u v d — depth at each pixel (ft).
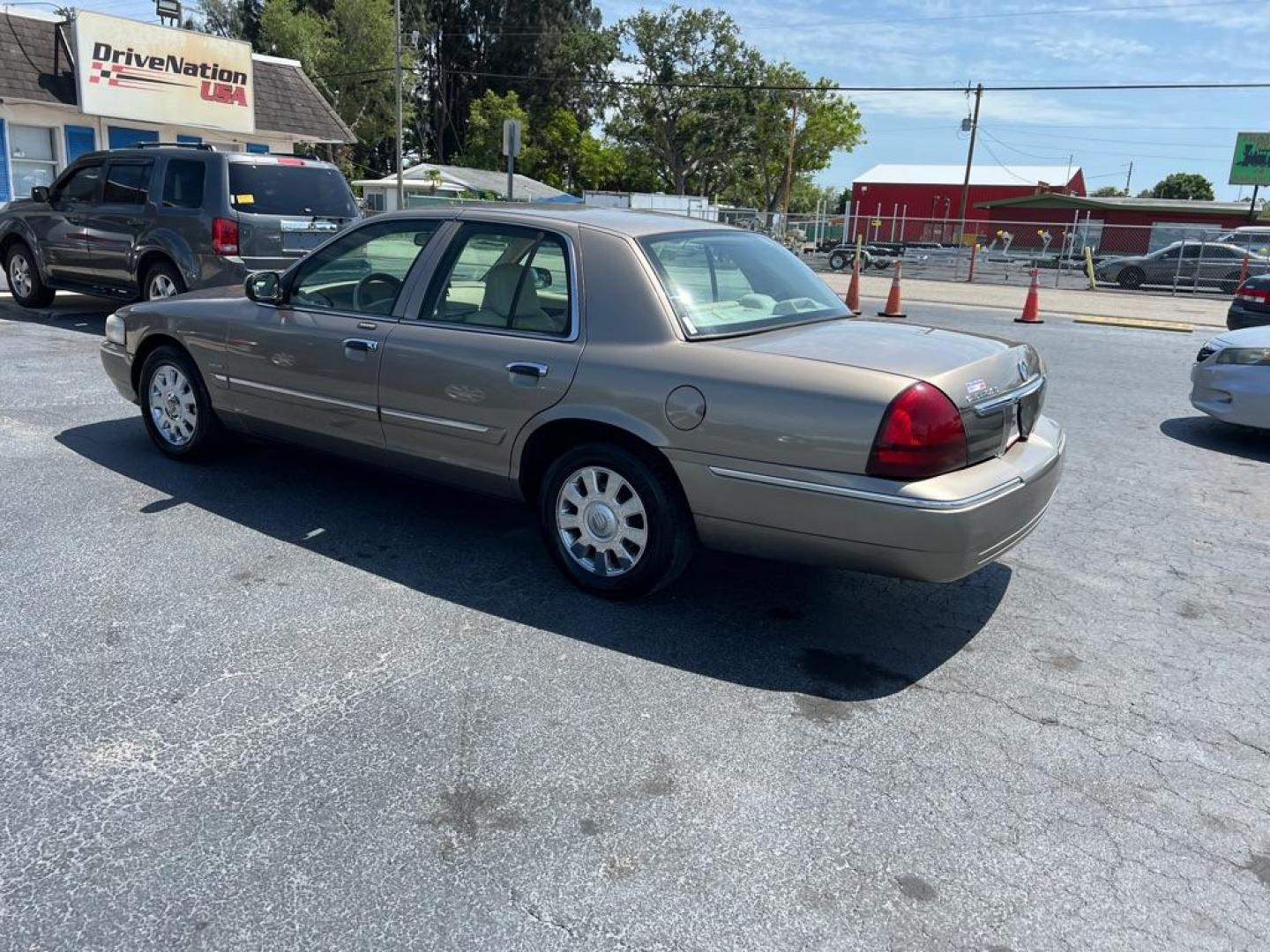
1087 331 48.96
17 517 16.05
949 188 196.85
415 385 14.52
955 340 13.24
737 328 13.15
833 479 11.37
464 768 9.73
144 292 33.14
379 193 144.87
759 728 10.64
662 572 13.01
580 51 210.38
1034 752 10.37
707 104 198.08
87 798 9.07
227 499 17.30
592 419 12.81
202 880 8.09
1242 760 10.34
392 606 13.30
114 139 65.82
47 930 7.50
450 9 211.61
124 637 12.12
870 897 8.14
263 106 74.18
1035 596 14.57
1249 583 15.31
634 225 13.97
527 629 12.76
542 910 7.88
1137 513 18.75
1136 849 8.85
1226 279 83.05
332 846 8.54
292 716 10.54
